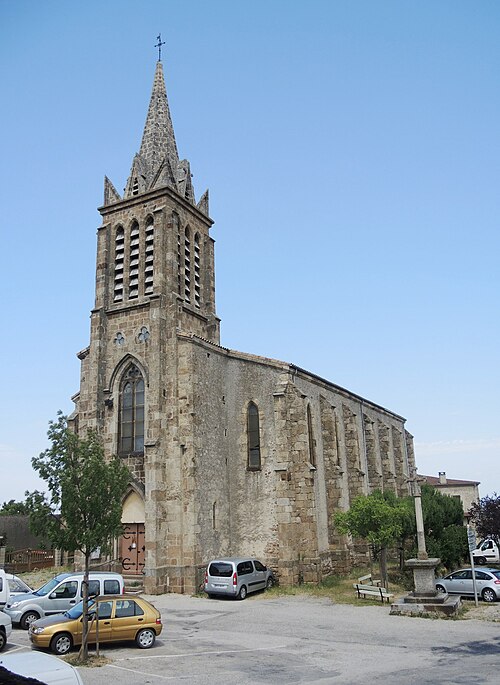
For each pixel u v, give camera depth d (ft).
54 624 62.44
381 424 188.14
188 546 105.19
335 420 149.48
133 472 114.32
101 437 118.21
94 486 63.46
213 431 117.29
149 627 65.05
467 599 96.94
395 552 146.30
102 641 62.75
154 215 129.29
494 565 147.64
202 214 142.20
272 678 51.37
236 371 126.00
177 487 108.37
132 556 111.24
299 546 113.50
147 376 118.42
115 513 63.77
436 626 74.79
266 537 114.93
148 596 101.35
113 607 64.54
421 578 86.48
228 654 61.31
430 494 128.98
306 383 134.62
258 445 120.47
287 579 109.29
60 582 79.25
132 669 55.11
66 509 62.34
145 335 121.29
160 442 110.52
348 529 104.88
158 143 143.02
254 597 100.78
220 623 79.00
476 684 47.34
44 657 34.35
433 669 53.21
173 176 134.41
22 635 71.00
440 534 118.11
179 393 113.70
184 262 131.54
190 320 129.18
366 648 63.52
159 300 119.96
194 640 68.54
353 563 138.51
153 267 125.59
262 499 116.98
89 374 123.75
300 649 63.46
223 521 114.93
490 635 68.59
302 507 114.73
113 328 125.70
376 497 113.60
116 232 134.41
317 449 133.49
